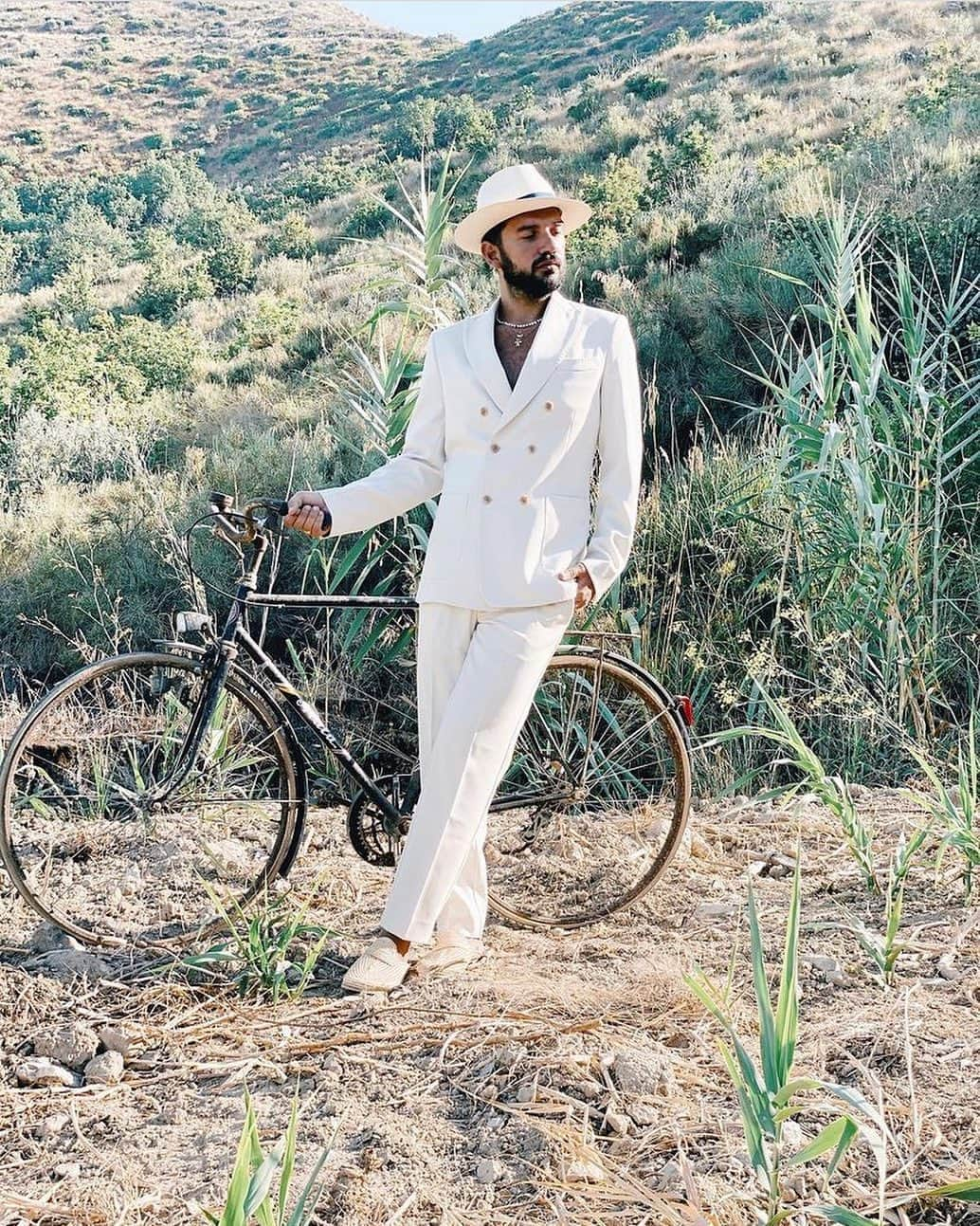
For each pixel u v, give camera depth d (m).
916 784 4.49
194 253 43.38
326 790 3.92
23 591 9.47
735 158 20.77
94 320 28.33
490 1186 2.22
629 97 35.75
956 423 5.25
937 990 2.86
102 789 3.91
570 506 3.03
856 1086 2.44
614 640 5.18
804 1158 1.91
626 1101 2.45
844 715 4.87
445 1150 2.35
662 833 4.03
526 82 73.25
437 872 3.01
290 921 3.36
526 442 2.97
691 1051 2.65
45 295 41.25
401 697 5.44
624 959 3.20
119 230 72.00
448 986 3.00
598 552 3.01
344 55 138.12
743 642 5.57
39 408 16.70
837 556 5.20
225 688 3.33
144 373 19.89
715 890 3.62
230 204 54.06
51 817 4.03
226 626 3.27
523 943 3.33
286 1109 2.54
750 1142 1.92
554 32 92.88
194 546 8.79
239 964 3.18
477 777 2.99
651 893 3.63
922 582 5.18
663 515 6.33
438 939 3.20
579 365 2.97
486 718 2.96
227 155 107.06
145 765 3.96
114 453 13.22
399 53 134.75
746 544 6.06
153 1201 2.23
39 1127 2.53
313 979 3.14
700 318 10.55
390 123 81.12
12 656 9.02
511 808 3.55
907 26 33.06
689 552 6.06
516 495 2.97
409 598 3.26
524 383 2.95
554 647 3.05
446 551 3.00
